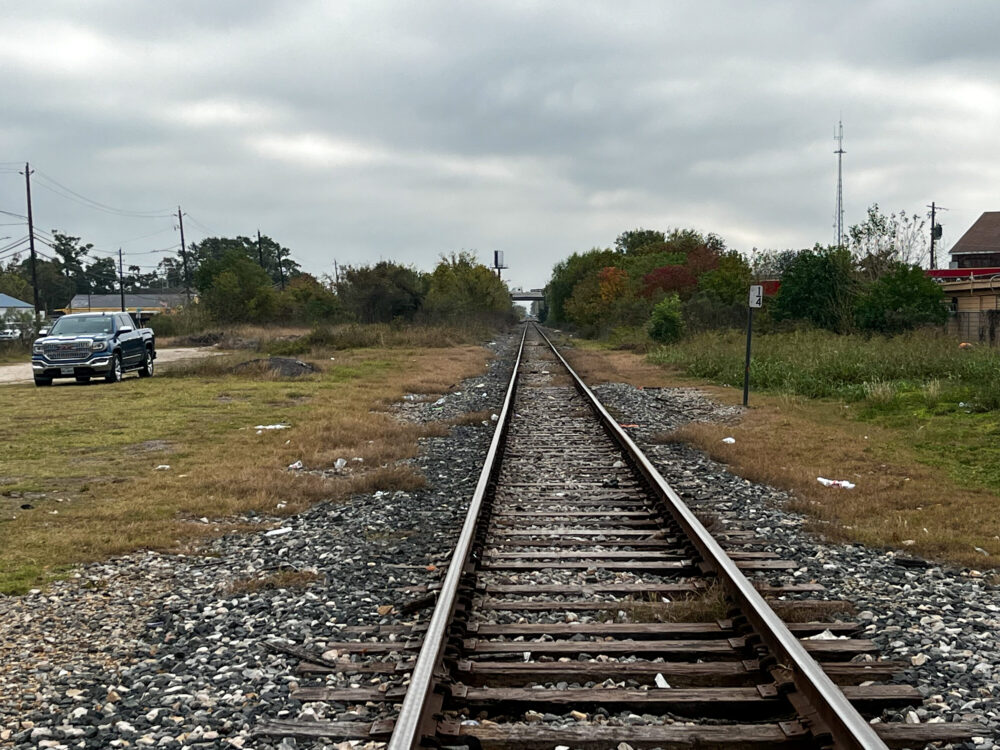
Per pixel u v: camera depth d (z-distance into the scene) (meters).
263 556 7.32
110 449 12.90
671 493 8.42
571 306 66.25
